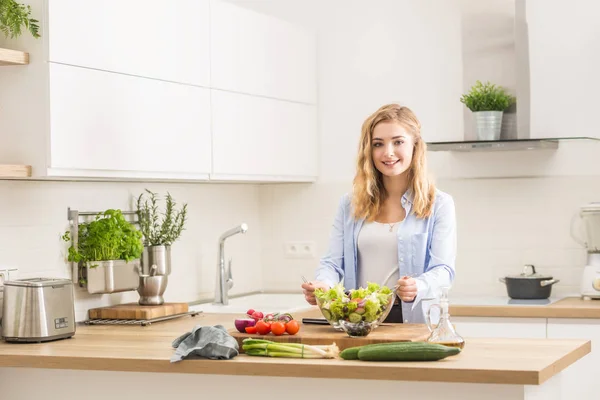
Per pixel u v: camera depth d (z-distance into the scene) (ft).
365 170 12.41
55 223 13.50
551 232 16.55
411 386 9.54
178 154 14.16
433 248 12.23
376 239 12.39
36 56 12.00
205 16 14.82
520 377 8.78
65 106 12.14
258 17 16.21
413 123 12.23
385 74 17.62
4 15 11.70
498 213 16.85
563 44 15.51
